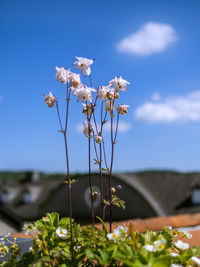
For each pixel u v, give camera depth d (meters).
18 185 39.22
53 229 2.29
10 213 19.88
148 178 28.91
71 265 2.06
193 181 27.31
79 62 2.35
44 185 38.28
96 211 25.02
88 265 2.12
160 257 1.74
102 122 2.45
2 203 36.28
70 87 2.25
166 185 27.94
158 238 2.01
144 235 2.11
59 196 28.38
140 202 24.52
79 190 26.70
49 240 2.24
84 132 2.46
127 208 24.86
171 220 3.75
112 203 2.34
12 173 62.50
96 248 2.01
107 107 2.45
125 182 24.80
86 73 2.36
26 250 2.50
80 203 26.56
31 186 37.50
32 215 31.17
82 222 23.34
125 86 2.44
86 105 2.39
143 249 1.87
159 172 29.97
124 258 1.81
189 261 1.99
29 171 43.12
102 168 2.39
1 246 2.29
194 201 25.75
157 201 25.89
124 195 25.19
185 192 26.58
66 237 2.23
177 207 25.36
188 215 4.10
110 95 2.38
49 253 2.15
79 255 2.07
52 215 2.42
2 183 56.91
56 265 2.05
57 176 42.25
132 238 1.96
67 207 27.78
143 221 3.55
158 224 3.55
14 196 36.94
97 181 25.72
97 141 2.39
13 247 2.22
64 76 2.25
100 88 2.42
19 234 2.97
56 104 2.22
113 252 1.94
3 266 2.14
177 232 2.33
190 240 3.06
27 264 2.12
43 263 1.98
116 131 2.47
